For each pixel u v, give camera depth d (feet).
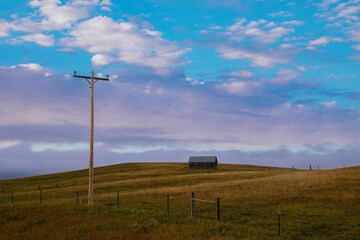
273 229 80.28
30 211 96.27
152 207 108.17
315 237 74.43
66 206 104.27
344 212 95.30
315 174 167.53
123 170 383.24
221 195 124.36
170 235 65.77
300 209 99.45
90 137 124.26
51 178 356.79
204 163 370.12
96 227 76.33
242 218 91.45
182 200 119.24
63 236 69.41
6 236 71.82
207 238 64.28
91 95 127.44
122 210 97.09
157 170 344.28
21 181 337.31
